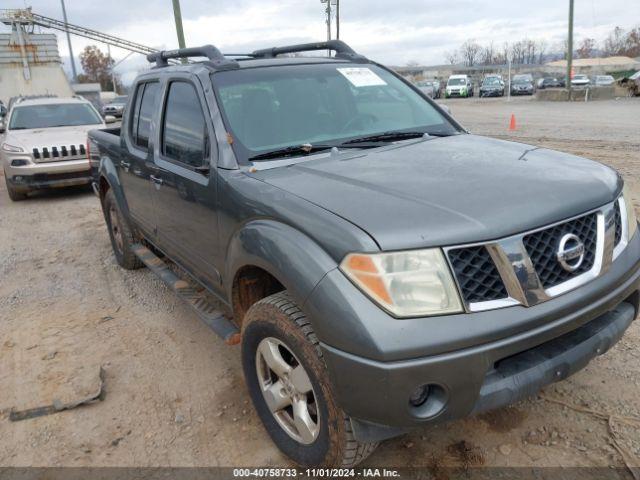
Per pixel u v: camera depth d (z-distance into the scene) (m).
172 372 3.62
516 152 3.01
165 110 3.79
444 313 2.00
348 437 2.24
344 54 4.19
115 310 4.66
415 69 70.50
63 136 9.41
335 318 2.05
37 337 4.23
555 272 2.19
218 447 2.87
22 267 5.98
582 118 18.50
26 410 3.29
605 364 3.30
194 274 3.71
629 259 2.49
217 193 2.97
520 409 2.94
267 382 2.72
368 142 3.28
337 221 2.17
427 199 2.27
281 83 3.47
